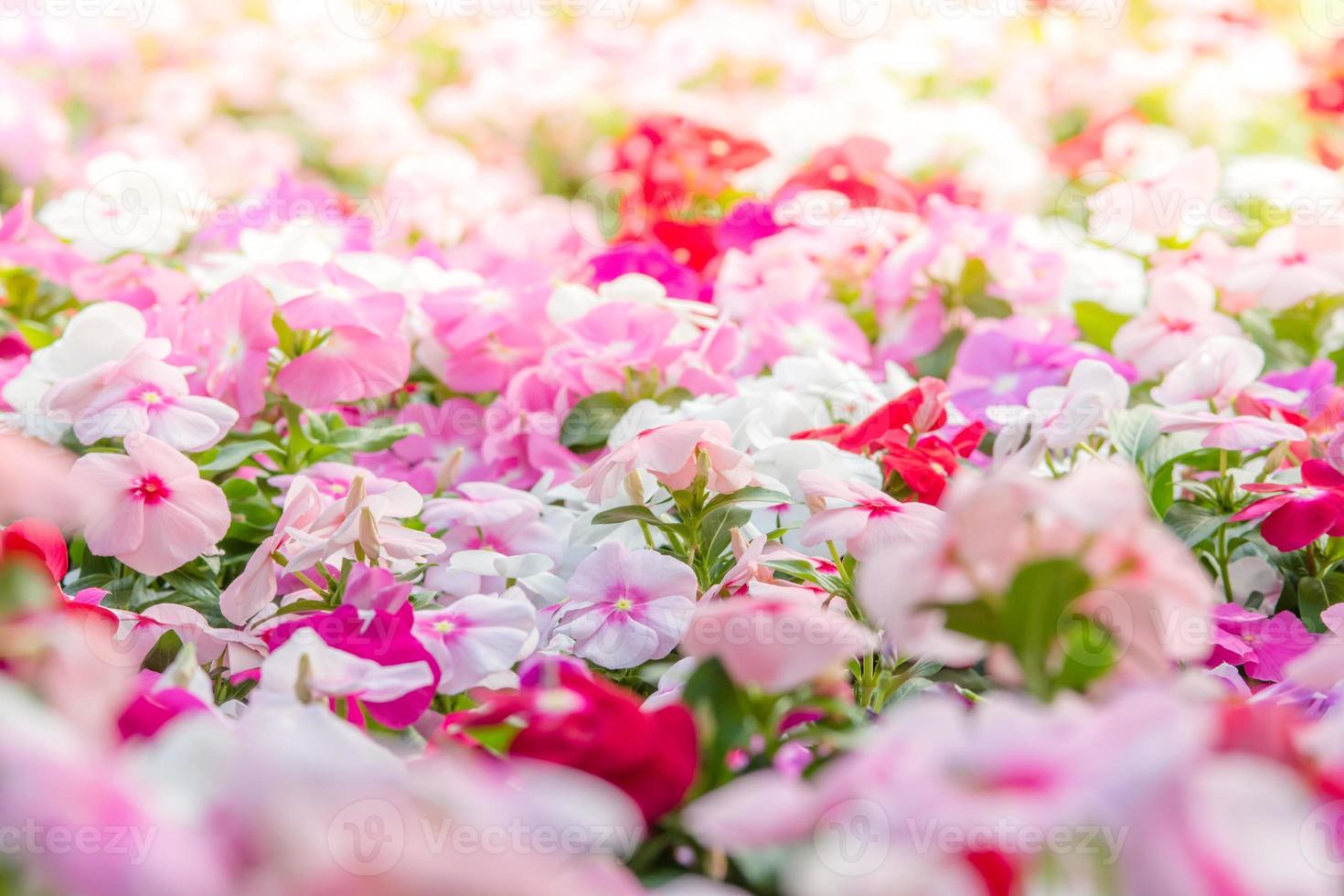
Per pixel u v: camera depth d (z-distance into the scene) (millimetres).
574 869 746
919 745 734
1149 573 801
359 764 743
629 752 792
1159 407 1100
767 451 996
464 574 990
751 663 813
